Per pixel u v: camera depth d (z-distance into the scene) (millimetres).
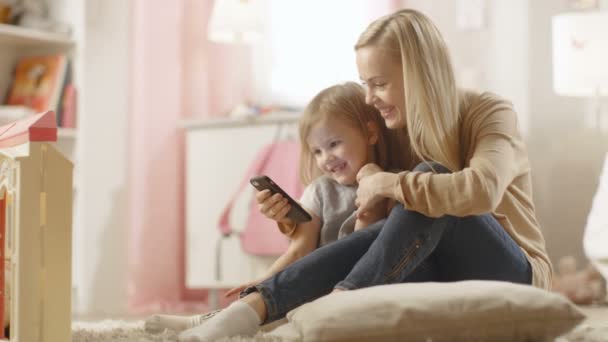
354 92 1660
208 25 3564
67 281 1308
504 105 1504
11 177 1333
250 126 3104
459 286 1257
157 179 3406
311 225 1619
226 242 3133
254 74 3691
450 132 1477
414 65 1451
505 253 1412
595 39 2998
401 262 1330
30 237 1275
